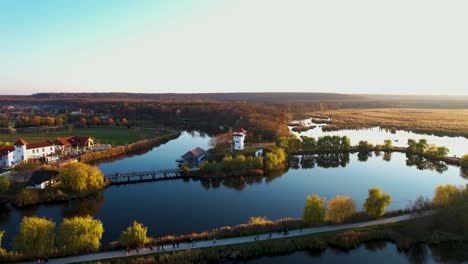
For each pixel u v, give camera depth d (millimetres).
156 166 115625
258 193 86812
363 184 94188
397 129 198375
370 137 171375
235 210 74688
